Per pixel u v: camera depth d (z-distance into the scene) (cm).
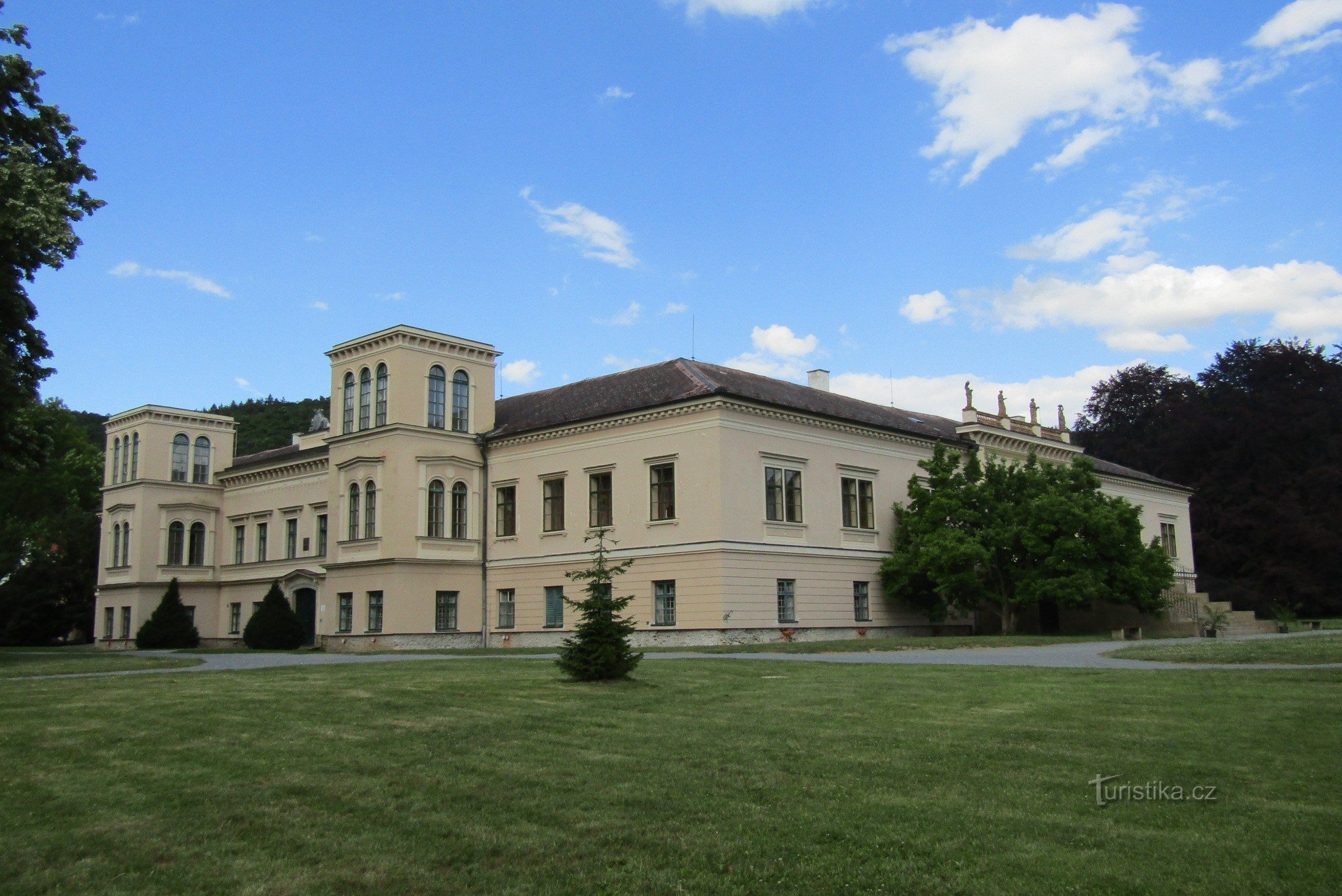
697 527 3841
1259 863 841
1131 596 4200
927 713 1570
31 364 3195
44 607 6488
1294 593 6238
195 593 5822
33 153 2938
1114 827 954
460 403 4678
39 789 1136
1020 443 5216
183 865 888
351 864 889
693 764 1232
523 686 1950
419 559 4381
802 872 846
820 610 4125
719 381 4228
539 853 911
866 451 4481
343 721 1540
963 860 865
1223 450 6819
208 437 6034
